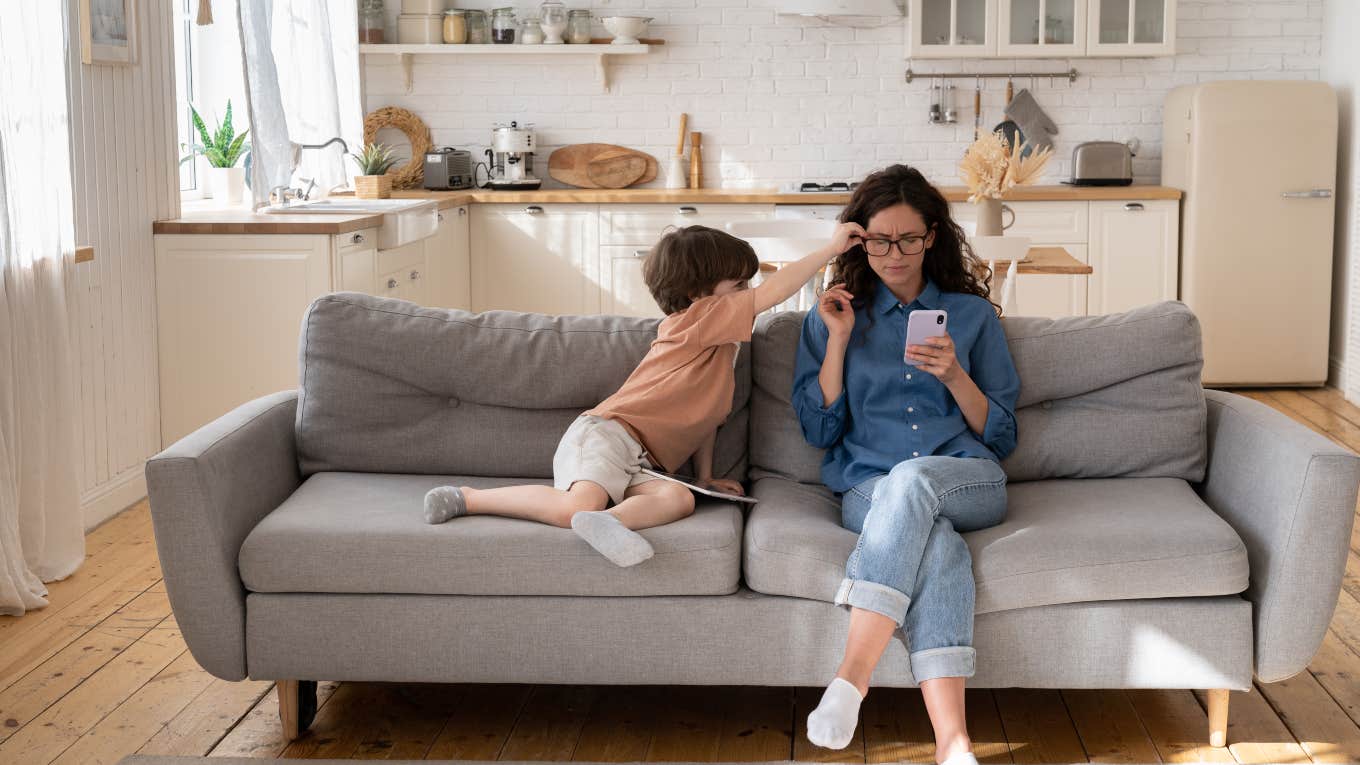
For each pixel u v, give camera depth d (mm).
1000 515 2492
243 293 4516
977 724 2643
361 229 4797
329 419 2900
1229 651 2400
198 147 5594
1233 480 2646
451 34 6742
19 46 3361
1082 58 6781
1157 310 2881
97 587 3506
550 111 6977
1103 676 2406
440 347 2916
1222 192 6141
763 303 2705
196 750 2541
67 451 3588
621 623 2439
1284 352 6238
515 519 2555
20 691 2824
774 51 6875
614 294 6633
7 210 3316
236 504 2543
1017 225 6355
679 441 2709
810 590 2406
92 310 4082
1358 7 6109
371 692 2830
